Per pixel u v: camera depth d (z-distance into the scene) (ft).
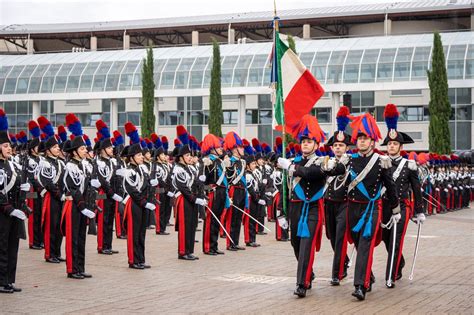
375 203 33.42
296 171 33.30
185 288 34.58
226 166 51.01
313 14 172.76
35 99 150.41
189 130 145.38
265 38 193.47
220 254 48.62
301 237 33.14
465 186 108.68
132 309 29.32
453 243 56.90
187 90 143.33
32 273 39.17
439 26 175.01
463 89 131.44
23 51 204.23
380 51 136.26
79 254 37.99
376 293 33.68
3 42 203.92
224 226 51.52
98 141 49.57
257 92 139.13
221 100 135.74
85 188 37.83
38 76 151.02
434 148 120.37
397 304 30.68
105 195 45.93
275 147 65.36
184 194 45.01
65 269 40.73
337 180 35.86
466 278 38.50
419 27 175.32
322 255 48.06
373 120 34.09
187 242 45.47
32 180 47.67
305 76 42.14
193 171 45.88
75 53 156.76
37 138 48.73
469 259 46.55
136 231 41.09
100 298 31.76
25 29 188.55
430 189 95.09
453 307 29.99
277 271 40.63
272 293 33.40
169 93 144.15
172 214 83.97
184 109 145.69
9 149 33.73
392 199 33.78
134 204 41.09
